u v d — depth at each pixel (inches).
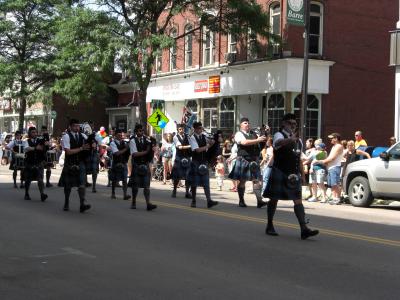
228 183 888.3
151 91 1386.6
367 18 1057.5
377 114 1073.5
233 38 1101.7
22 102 1496.1
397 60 784.9
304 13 781.9
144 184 516.4
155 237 374.0
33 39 1437.0
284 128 374.0
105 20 933.2
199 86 1208.2
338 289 249.4
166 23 967.6
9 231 395.2
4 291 247.3
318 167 641.6
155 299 234.1
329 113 1020.5
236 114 1127.0
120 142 603.8
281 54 986.1
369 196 587.5
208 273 277.9
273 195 377.1
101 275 274.1
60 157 1197.7
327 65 1013.2
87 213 490.3
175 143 634.2
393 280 265.7
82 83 1128.8
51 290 248.7
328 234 393.1
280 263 300.2
